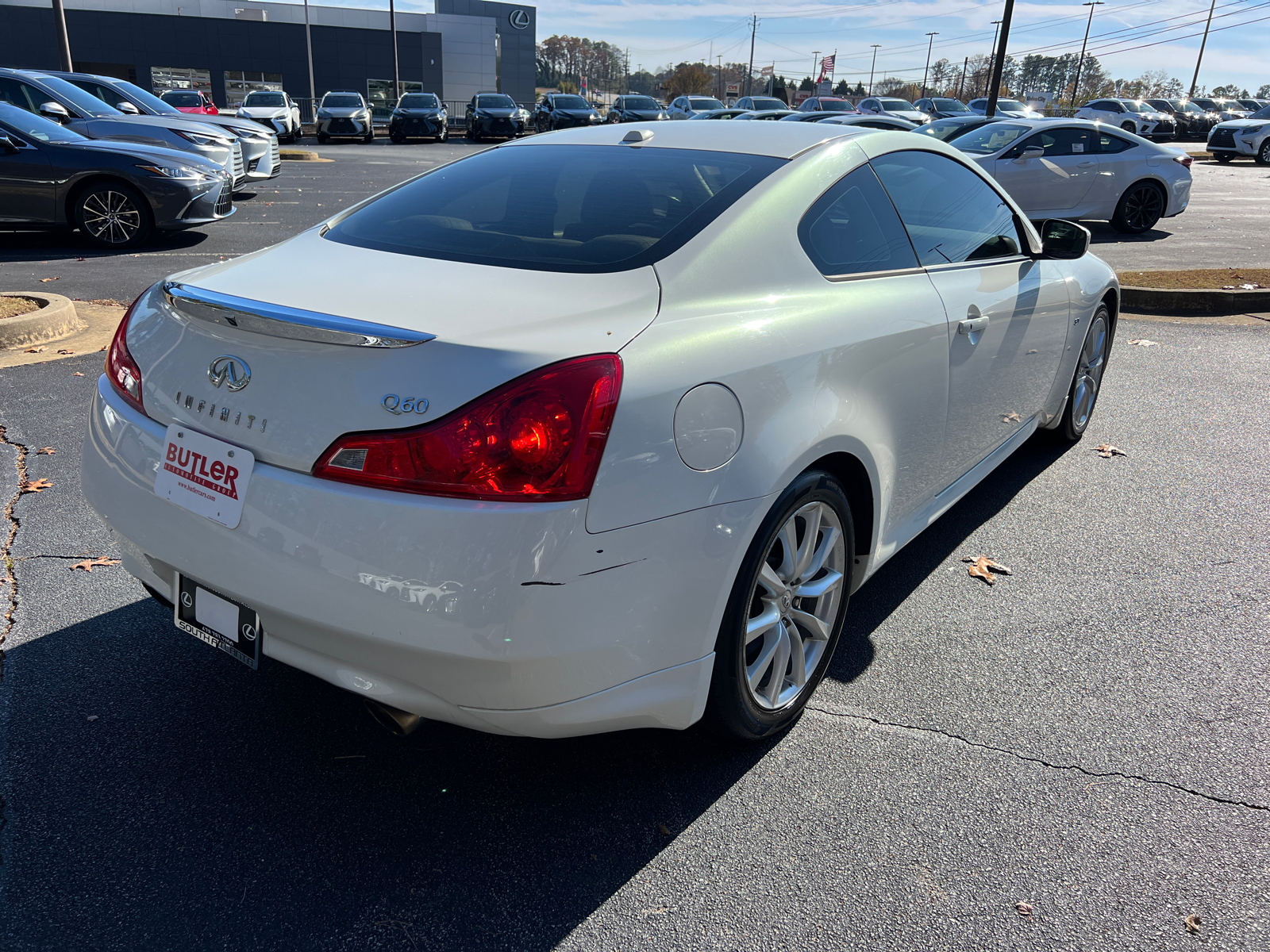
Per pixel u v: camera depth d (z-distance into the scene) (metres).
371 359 1.75
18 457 4.02
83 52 45.66
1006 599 3.19
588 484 1.72
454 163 3.00
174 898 1.88
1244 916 1.90
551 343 1.78
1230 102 45.25
